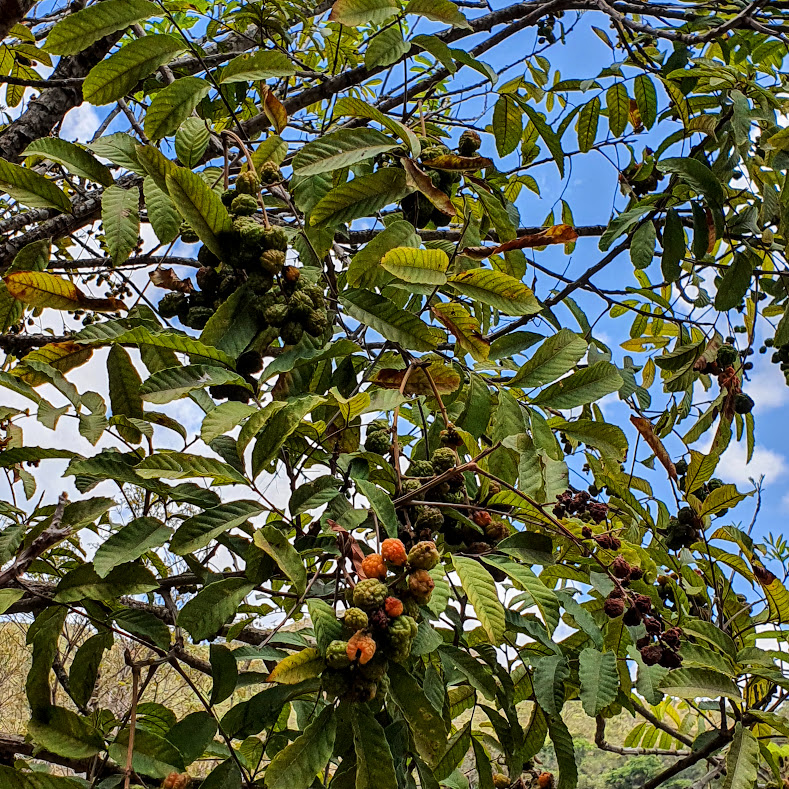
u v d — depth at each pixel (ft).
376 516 4.83
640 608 5.53
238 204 5.75
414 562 4.35
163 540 5.01
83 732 5.18
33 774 4.65
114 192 5.93
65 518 5.28
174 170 5.23
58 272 10.00
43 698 5.17
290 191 7.29
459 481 5.83
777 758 9.47
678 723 11.70
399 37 7.50
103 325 5.73
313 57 11.49
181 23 11.00
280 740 5.94
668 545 9.17
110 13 5.89
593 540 5.90
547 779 8.36
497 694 6.16
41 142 5.82
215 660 5.64
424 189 6.09
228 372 5.24
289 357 5.51
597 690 6.25
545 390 6.53
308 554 5.21
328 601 5.86
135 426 5.81
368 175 6.04
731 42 10.70
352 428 6.62
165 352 5.70
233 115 6.60
